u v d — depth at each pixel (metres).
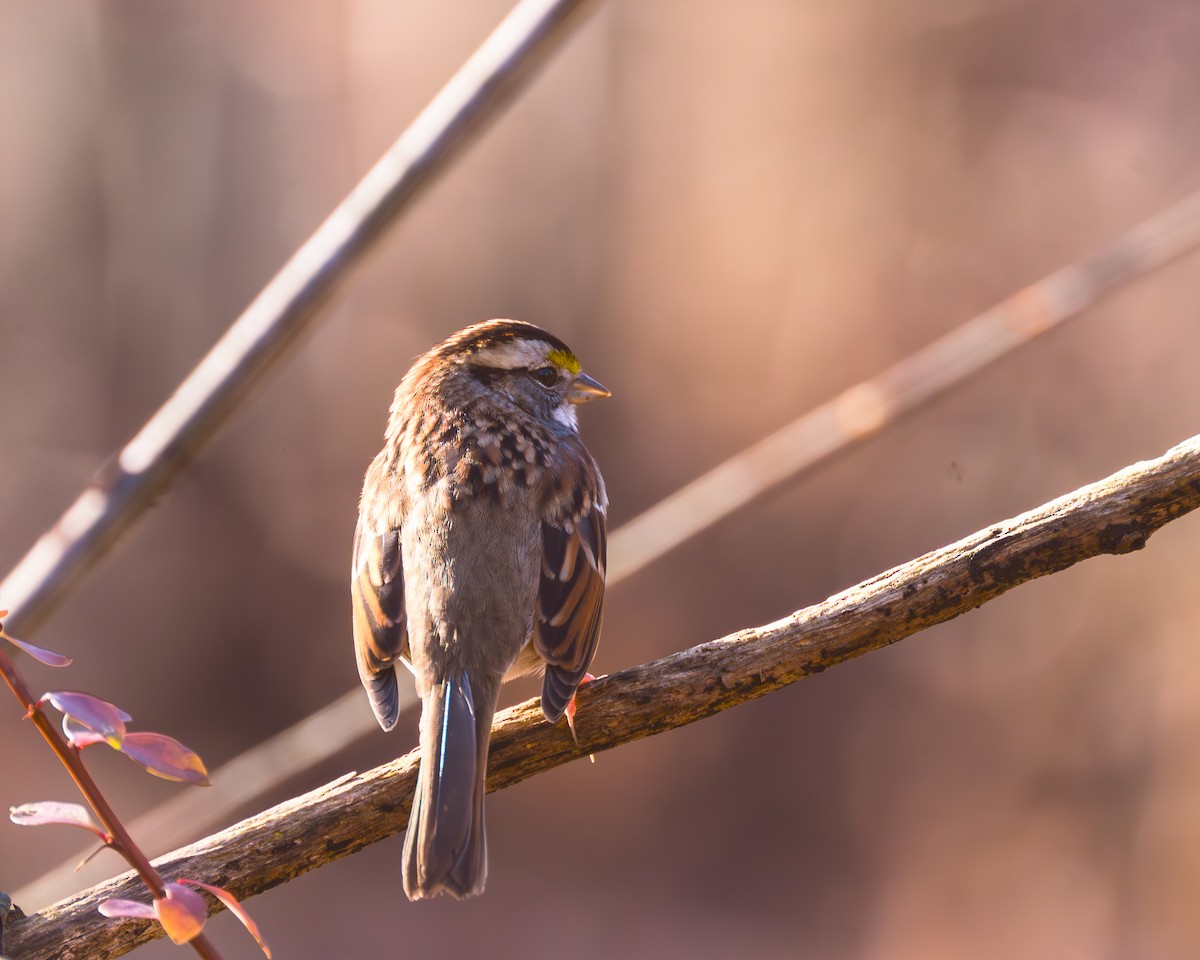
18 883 14.43
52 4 20.28
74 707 2.65
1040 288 5.49
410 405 4.98
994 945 13.68
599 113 19.52
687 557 16.81
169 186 20.53
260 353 4.27
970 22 18.39
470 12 20.86
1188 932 13.09
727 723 16.28
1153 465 3.72
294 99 20.91
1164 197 17.66
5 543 18.55
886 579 3.84
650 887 15.26
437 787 3.81
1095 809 14.17
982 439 16.62
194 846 3.65
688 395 18.80
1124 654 14.50
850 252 18.64
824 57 18.97
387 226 4.28
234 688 17.89
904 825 15.22
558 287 19.50
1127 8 17.91
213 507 18.28
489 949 14.16
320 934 14.03
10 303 19.84
